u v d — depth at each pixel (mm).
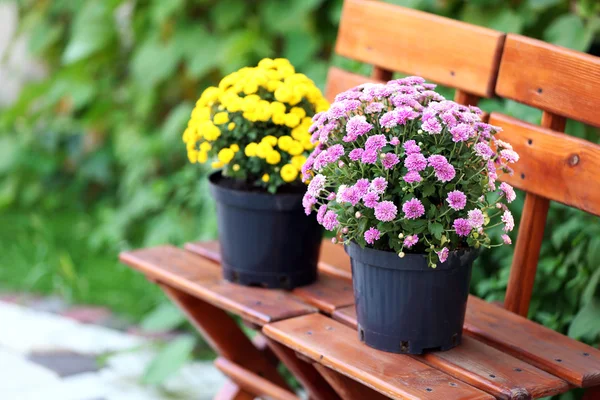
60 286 3924
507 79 2289
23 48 5324
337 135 1938
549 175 2182
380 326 1911
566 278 2701
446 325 1905
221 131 2246
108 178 4805
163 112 4637
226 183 2326
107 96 4789
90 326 3600
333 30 3996
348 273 2363
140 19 4492
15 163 4852
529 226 2262
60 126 4906
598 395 1964
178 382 3152
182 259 2496
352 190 1806
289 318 2113
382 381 1773
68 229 4633
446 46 2441
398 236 1817
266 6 4043
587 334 2434
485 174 1865
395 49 2580
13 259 4258
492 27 3148
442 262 1835
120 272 4102
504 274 2725
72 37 5074
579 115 2123
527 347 1957
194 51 4246
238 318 3527
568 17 2955
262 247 2246
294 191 2246
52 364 3260
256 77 2223
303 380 2295
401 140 1863
